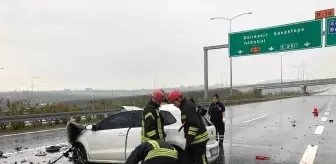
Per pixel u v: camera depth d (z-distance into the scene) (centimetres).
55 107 2211
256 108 3456
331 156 934
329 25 2341
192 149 608
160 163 400
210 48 3181
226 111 3039
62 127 1834
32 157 965
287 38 2523
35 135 1494
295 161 881
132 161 414
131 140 761
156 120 617
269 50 2612
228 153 1005
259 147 1109
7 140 1330
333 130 1512
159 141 427
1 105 2005
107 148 796
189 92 4741
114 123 809
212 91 5366
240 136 1390
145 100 3169
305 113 2558
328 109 2944
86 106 2569
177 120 715
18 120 1664
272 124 1845
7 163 885
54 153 1035
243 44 2758
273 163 859
